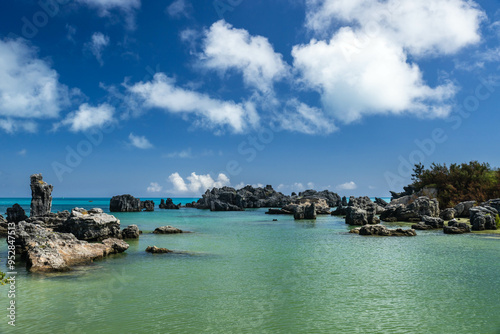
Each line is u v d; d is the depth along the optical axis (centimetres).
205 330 1436
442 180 8469
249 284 2133
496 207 5966
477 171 8181
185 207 16150
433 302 1798
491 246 3631
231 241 4075
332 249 3472
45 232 3034
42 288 2002
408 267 2611
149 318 1564
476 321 1544
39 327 1450
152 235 4653
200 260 2877
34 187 5441
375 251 3341
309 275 2367
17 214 5253
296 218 8169
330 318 1577
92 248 3003
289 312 1653
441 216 6631
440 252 3272
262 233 4966
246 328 1460
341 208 9588
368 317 1593
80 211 4247
